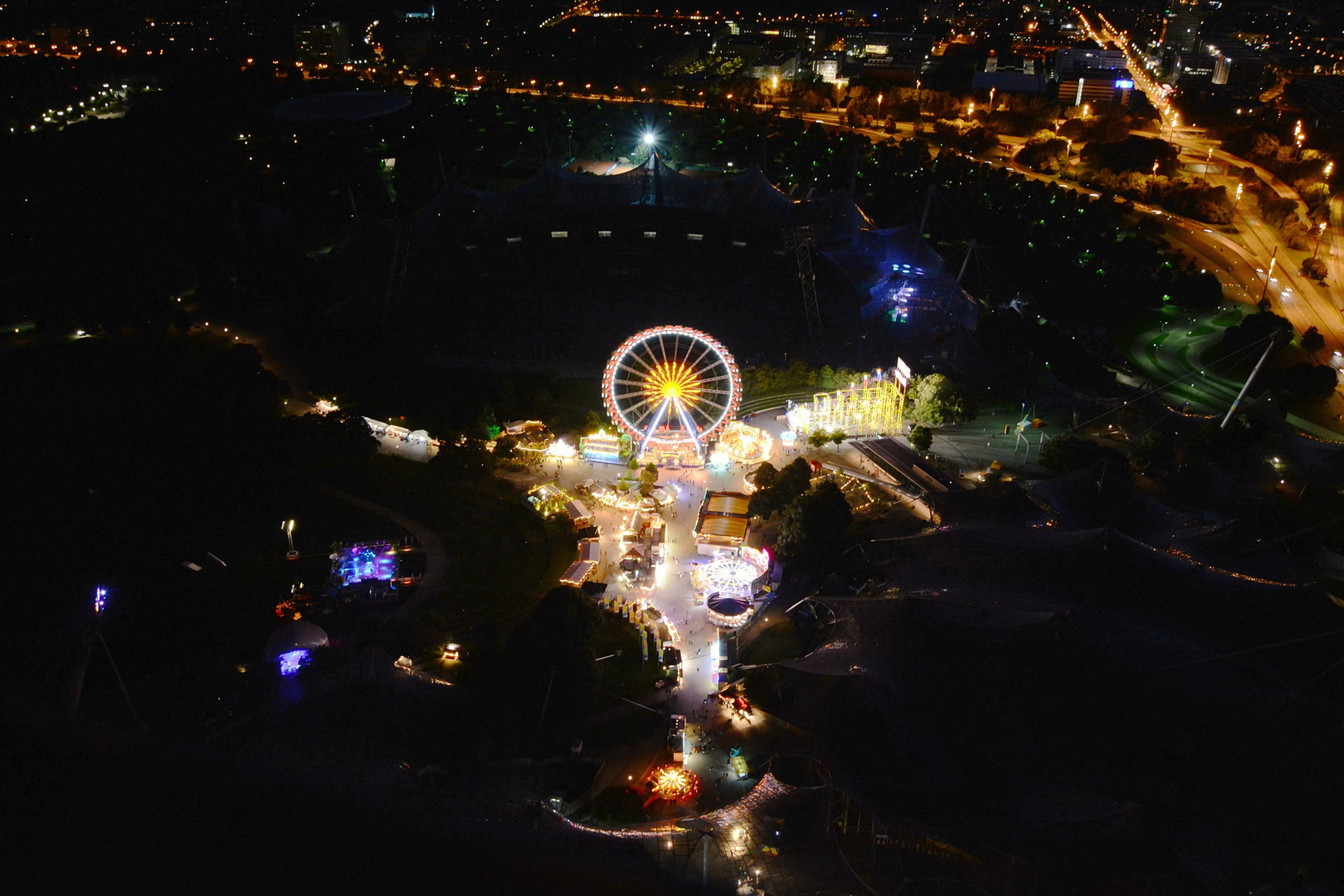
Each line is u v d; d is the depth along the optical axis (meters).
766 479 190.75
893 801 98.50
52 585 159.38
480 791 106.75
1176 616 118.44
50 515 179.50
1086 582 125.19
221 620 156.25
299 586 164.38
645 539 181.62
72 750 85.50
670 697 145.88
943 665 111.19
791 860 103.12
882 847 105.19
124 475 191.50
